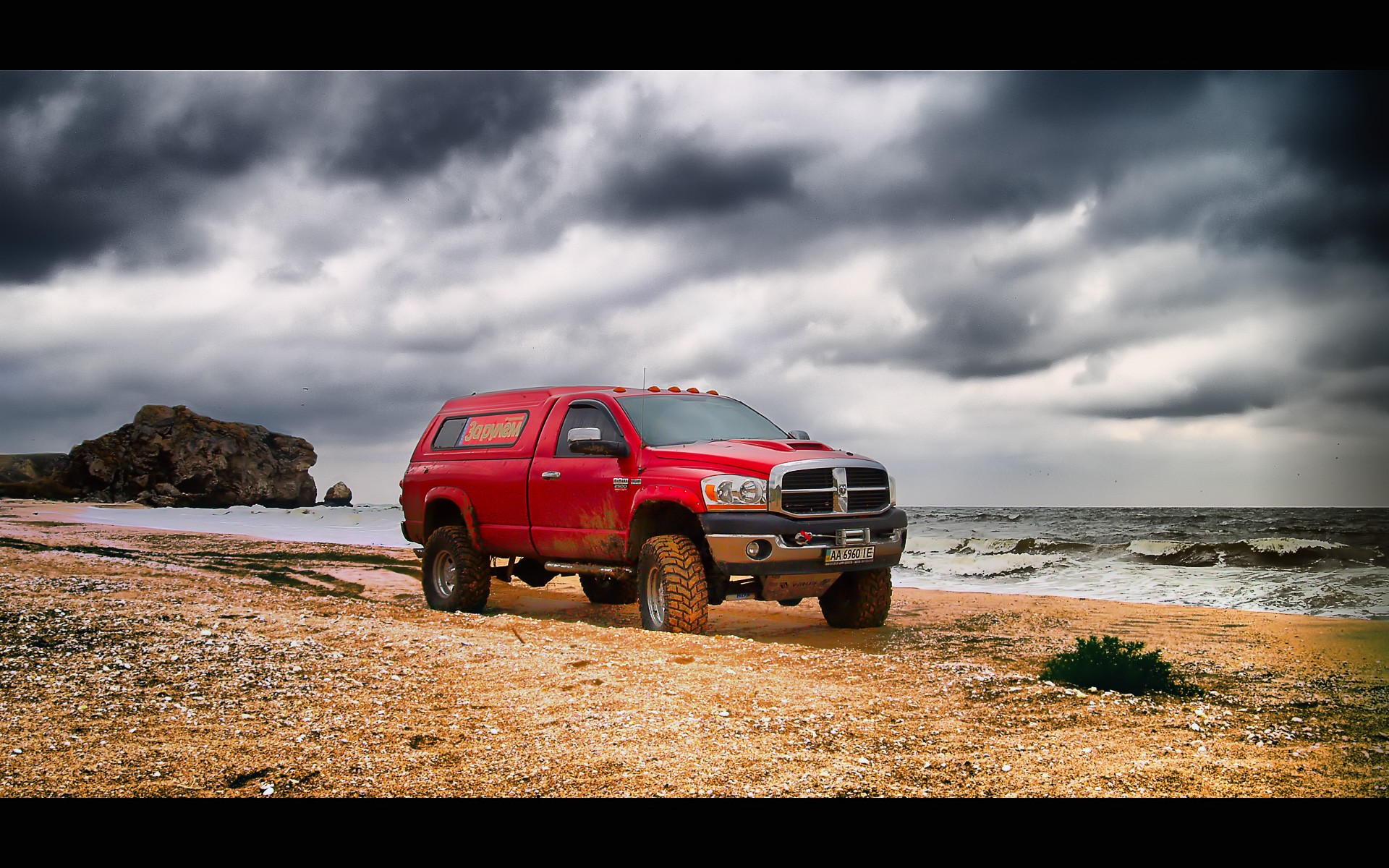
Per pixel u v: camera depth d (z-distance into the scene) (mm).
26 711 4469
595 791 3445
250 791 3438
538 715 4562
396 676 5402
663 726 4355
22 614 6824
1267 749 3967
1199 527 32562
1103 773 3629
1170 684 5348
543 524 8742
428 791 3430
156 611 7371
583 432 8094
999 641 7457
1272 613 9180
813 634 8039
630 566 8102
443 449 10281
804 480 7449
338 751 3951
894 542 7867
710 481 7344
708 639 6867
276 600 8992
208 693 4914
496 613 9625
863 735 4223
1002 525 35219
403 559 14922
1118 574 14617
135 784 3502
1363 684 5512
